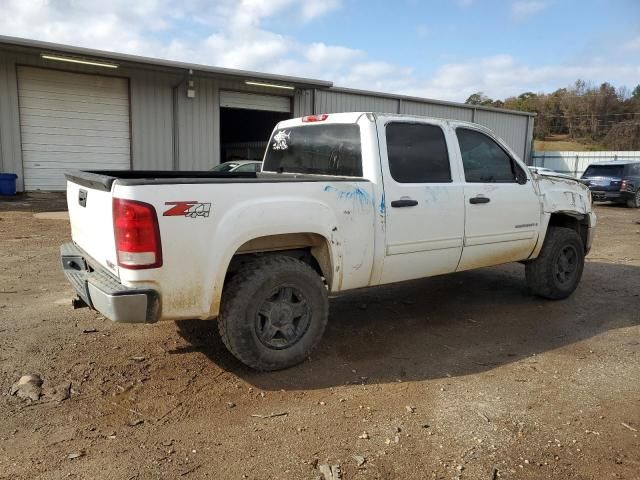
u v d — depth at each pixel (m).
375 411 3.50
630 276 7.64
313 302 4.12
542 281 6.05
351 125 4.65
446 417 3.44
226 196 3.62
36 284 6.36
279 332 4.04
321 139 4.97
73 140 16.17
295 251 4.34
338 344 4.70
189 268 3.51
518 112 28.84
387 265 4.55
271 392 3.74
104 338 4.63
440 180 4.92
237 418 3.37
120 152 16.95
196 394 3.68
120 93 16.72
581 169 34.88
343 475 2.78
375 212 4.39
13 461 2.84
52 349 4.35
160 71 16.50
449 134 5.04
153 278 3.39
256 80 17.73
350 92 21.70
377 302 6.06
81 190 4.13
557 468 2.90
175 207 3.42
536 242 5.86
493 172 5.46
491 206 5.29
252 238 3.74
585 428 3.33
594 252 9.71
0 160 15.19
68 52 14.21
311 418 3.39
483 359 4.45
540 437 3.21
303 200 3.95
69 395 3.60
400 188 4.57
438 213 4.82
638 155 33.16
